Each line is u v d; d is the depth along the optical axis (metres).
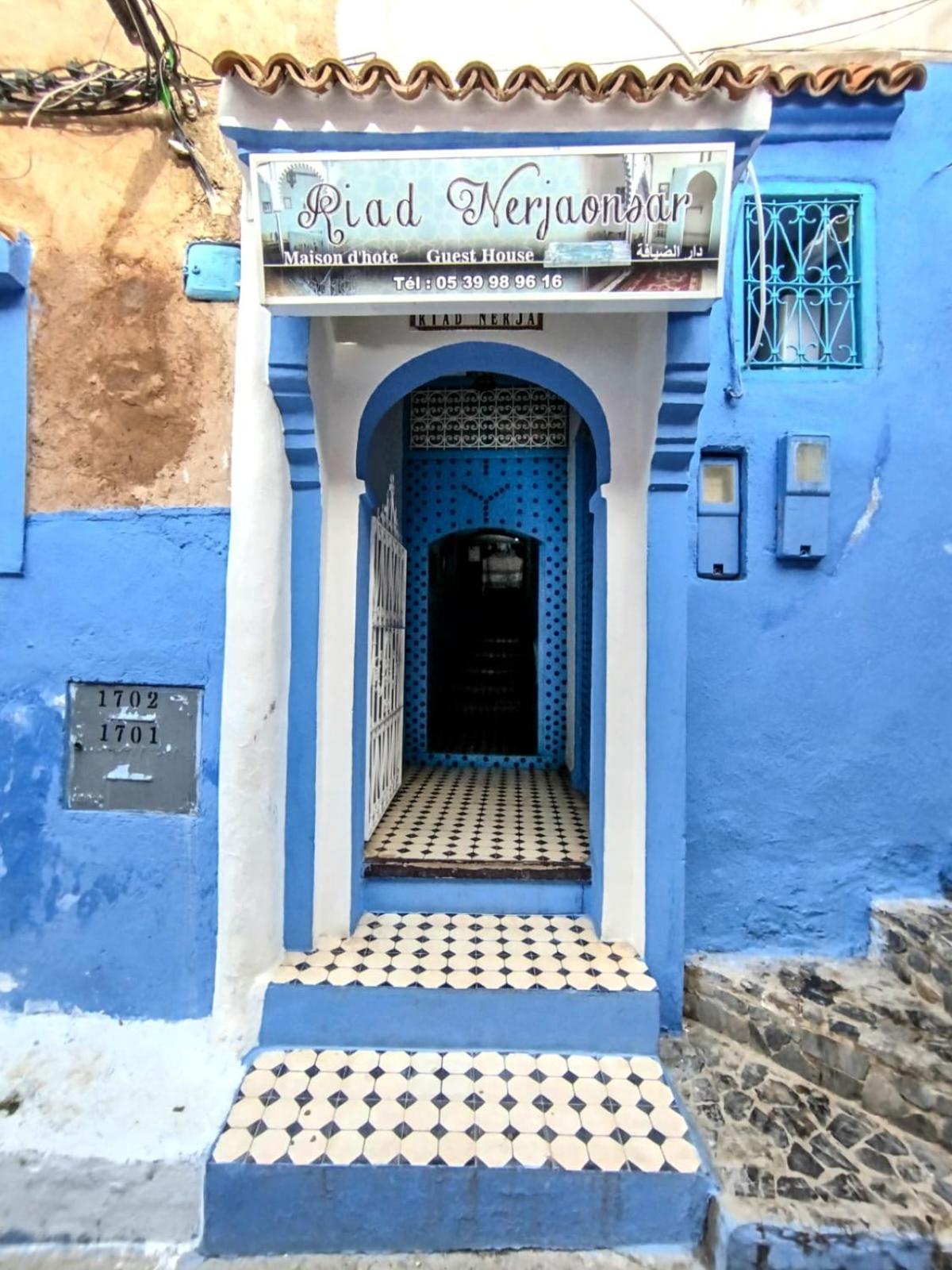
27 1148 2.31
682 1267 2.16
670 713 2.95
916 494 3.36
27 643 2.84
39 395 2.83
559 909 3.31
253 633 2.75
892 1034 2.66
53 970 2.81
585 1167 2.22
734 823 3.36
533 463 5.38
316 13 3.35
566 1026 2.69
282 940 2.92
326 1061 2.60
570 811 4.20
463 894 3.30
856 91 3.21
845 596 3.36
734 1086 2.64
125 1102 2.47
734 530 3.40
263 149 2.37
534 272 2.33
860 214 3.37
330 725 3.09
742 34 3.55
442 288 2.35
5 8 2.80
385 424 4.05
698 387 2.65
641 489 3.04
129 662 2.82
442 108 2.29
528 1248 2.23
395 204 2.29
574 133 2.32
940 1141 2.35
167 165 2.82
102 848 2.81
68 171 2.82
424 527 5.45
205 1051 2.67
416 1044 2.68
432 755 5.49
